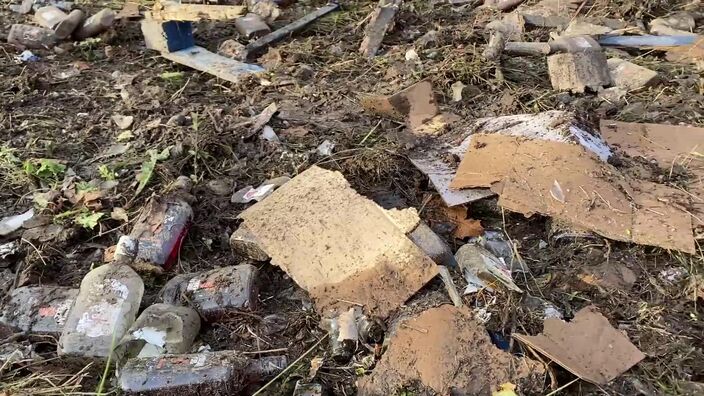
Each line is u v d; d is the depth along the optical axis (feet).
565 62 5.89
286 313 4.03
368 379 3.48
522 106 5.56
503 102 5.64
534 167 4.54
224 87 6.32
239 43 6.93
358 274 3.99
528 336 3.60
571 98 5.69
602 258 4.16
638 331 3.75
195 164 5.17
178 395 3.43
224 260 4.44
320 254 4.12
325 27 7.36
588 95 5.76
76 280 4.35
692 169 4.68
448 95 5.87
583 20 6.93
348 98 5.98
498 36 6.45
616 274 4.06
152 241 4.33
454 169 4.79
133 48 7.11
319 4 8.00
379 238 4.13
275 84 6.23
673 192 4.40
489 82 5.97
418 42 6.75
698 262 4.06
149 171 5.05
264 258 4.29
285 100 6.00
